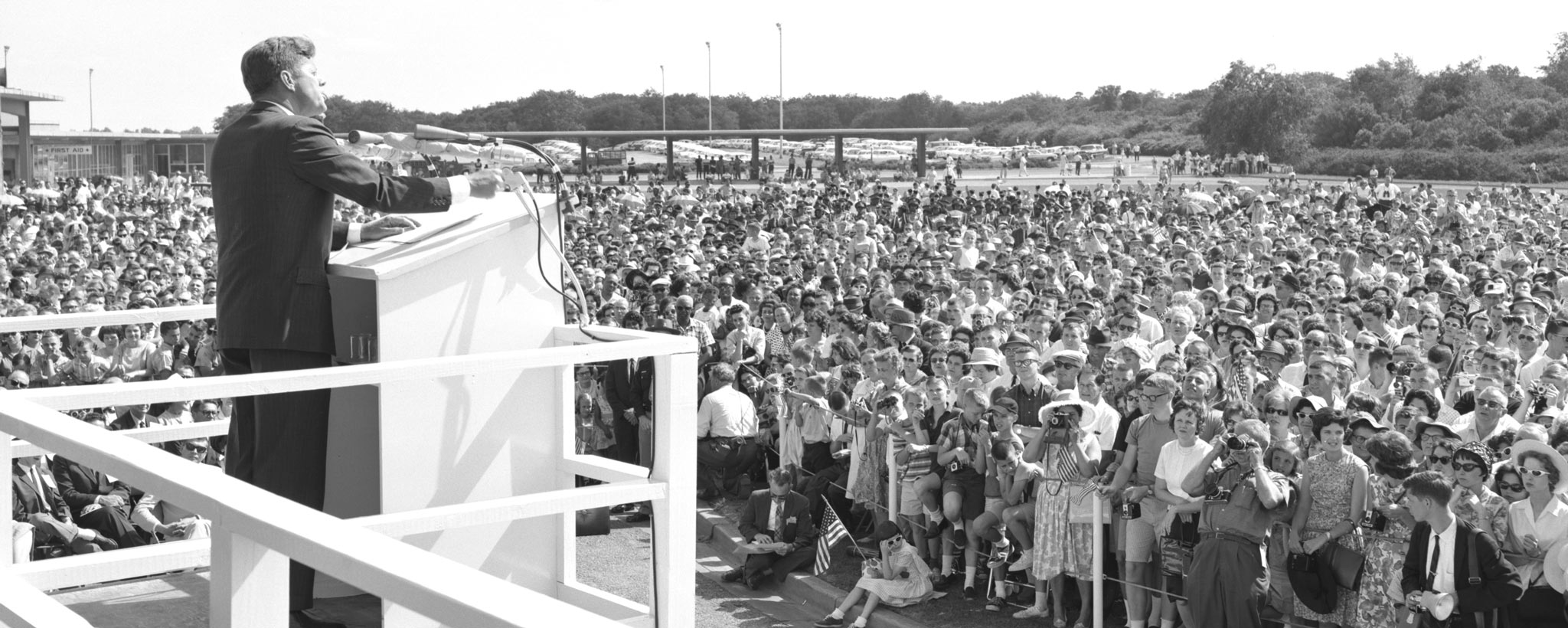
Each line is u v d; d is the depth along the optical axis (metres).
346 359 3.06
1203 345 9.66
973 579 8.26
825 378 10.31
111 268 22.11
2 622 1.66
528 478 3.15
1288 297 13.45
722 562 9.59
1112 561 7.59
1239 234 27.44
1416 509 5.88
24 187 44.50
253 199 2.91
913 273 16.19
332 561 1.21
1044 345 11.37
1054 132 125.50
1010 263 18.78
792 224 34.28
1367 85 97.81
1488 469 6.09
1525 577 5.93
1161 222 36.31
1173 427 7.12
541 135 66.56
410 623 2.82
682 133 69.44
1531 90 94.88
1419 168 76.62
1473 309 12.93
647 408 10.59
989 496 8.08
